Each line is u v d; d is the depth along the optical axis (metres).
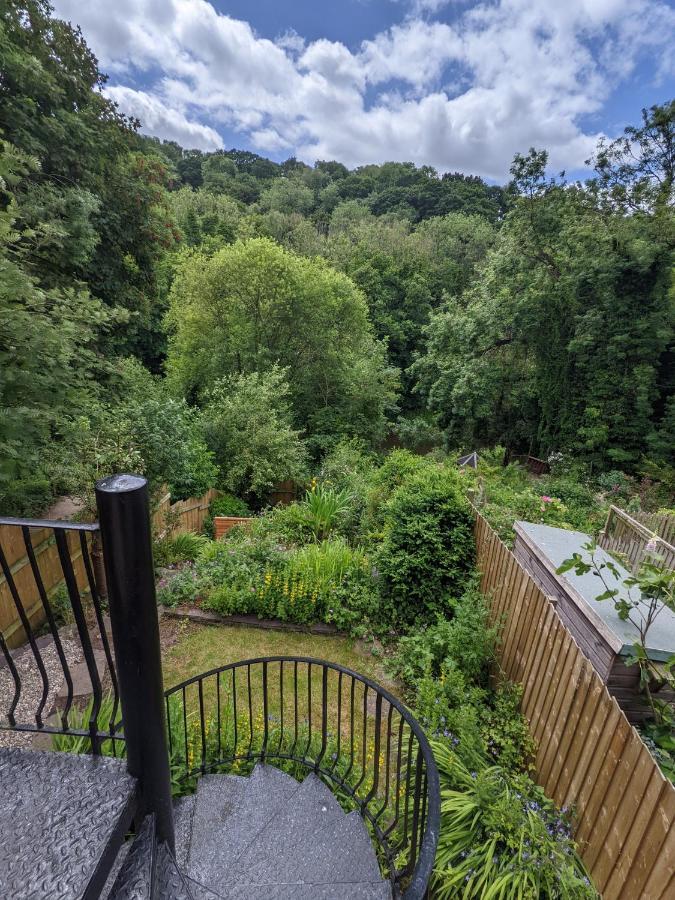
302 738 3.16
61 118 7.14
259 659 2.68
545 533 4.51
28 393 3.74
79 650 3.98
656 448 12.11
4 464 3.44
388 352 25.28
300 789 2.55
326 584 4.95
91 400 5.09
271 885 1.90
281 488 12.85
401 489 5.76
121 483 1.14
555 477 12.94
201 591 5.11
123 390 8.39
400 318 26.38
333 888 1.88
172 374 15.72
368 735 3.45
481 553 4.63
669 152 11.03
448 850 2.39
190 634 4.69
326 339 16.19
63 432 4.25
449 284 28.73
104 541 1.15
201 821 2.33
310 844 2.19
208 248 22.28
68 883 1.10
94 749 1.50
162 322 16.91
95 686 1.50
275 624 4.83
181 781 2.72
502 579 4.07
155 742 1.36
